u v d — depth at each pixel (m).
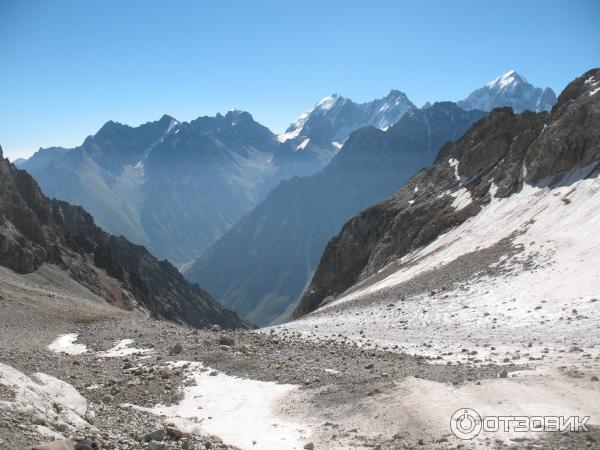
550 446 14.34
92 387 24.22
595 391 18.03
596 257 42.66
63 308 50.94
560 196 59.31
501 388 18.73
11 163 108.19
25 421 14.33
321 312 61.25
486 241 61.03
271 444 17.20
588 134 61.62
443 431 16.11
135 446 14.98
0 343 35.56
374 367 26.44
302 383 24.06
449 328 37.62
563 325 32.59
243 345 31.91
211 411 21.39
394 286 60.25
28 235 92.19
